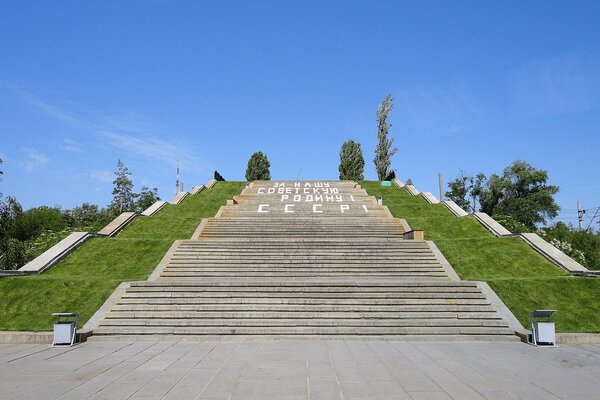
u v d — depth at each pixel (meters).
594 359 11.80
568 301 17.28
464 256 23.62
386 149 61.31
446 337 14.74
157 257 23.48
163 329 15.27
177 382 9.33
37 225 47.69
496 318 16.06
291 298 17.19
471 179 62.84
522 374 10.09
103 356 12.12
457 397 8.27
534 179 59.25
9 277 18.62
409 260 23.17
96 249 24.11
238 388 8.84
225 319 15.84
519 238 25.56
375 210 35.88
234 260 23.20
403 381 9.41
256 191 43.53
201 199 40.09
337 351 12.77
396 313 16.22
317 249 24.52
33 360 11.63
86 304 16.94
